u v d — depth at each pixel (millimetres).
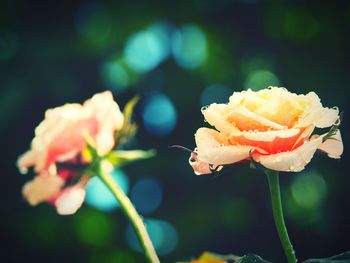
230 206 2299
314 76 2352
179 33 2568
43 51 2357
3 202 2270
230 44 2498
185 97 2469
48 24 2428
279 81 2402
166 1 2543
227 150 487
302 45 2418
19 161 665
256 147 489
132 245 2338
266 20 2498
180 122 2465
